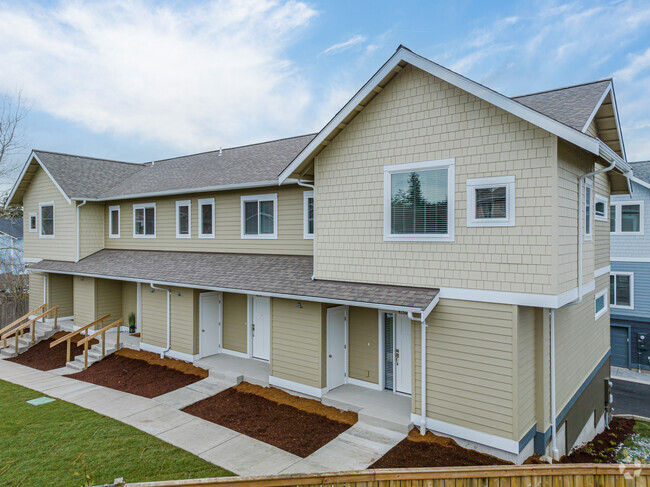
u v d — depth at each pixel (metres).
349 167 10.45
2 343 18.52
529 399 8.63
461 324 8.72
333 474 5.50
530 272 7.94
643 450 11.86
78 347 17.20
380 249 9.93
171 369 14.03
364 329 11.67
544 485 5.54
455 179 8.83
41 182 21.17
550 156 7.73
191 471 7.82
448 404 8.87
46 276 20.47
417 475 5.52
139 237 18.75
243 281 12.48
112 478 7.59
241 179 14.77
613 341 21.17
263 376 12.50
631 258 20.44
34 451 8.63
